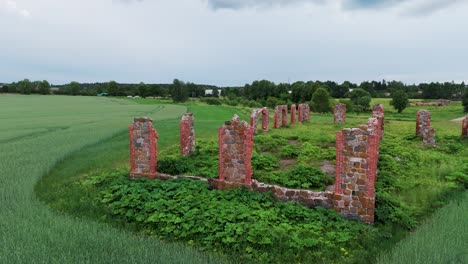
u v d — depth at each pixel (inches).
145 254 318.0
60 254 311.6
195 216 401.4
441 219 401.7
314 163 679.1
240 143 495.2
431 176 598.9
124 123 1528.1
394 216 417.7
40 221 393.7
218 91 5935.0
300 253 339.6
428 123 1003.3
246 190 485.1
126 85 6122.1
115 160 729.0
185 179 535.5
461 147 837.8
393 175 595.2
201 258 321.4
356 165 415.5
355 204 421.1
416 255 312.7
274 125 1300.4
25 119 1780.3
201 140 937.5
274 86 4069.9
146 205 438.0
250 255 335.0
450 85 4517.7
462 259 307.0
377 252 342.0
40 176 593.3
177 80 4055.1
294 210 426.6
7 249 310.5
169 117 1815.9
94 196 500.1
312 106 2566.4
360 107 2965.1
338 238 363.9
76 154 795.4
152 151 562.3
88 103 3457.2
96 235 357.4
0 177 569.9
